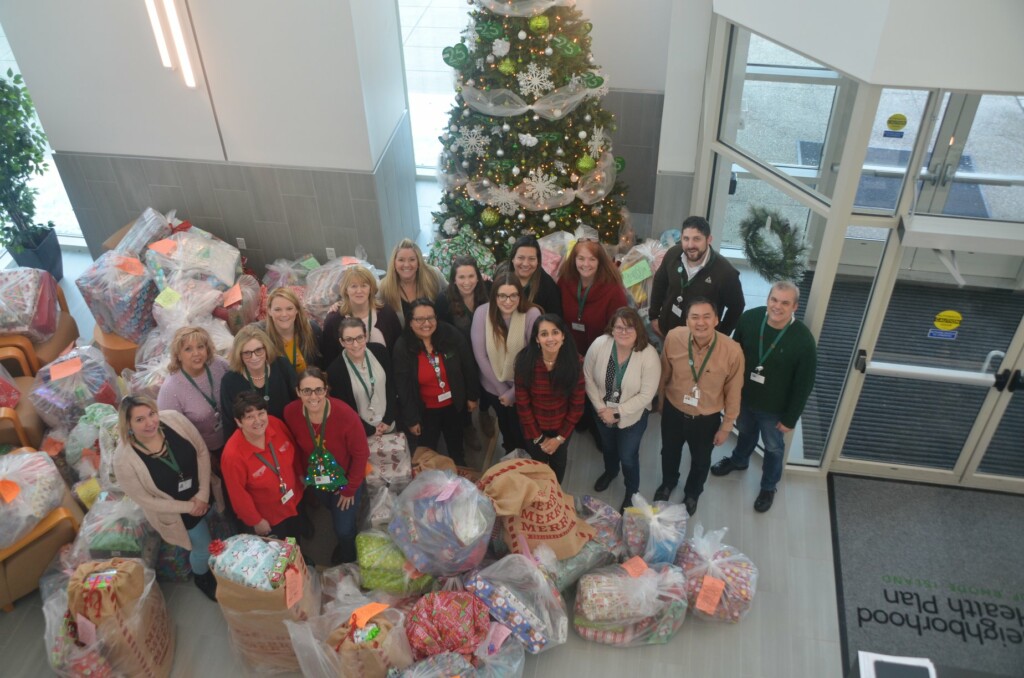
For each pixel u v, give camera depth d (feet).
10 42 17.76
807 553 14.10
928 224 12.09
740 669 12.39
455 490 12.51
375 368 13.24
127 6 17.06
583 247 13.60
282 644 11.96
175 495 12.07
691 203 16.83
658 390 13.85
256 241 20.21
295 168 18.81
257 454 11.91
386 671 11.12
